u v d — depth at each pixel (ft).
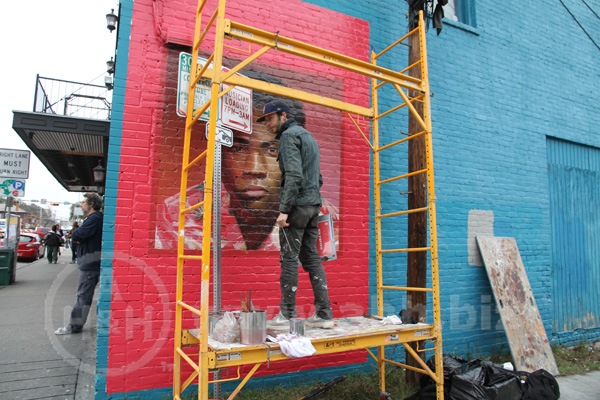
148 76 13.01
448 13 21.16
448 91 19.16
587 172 24.49
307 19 16.06
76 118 22.79
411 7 15.94
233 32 9.19
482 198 19.61
